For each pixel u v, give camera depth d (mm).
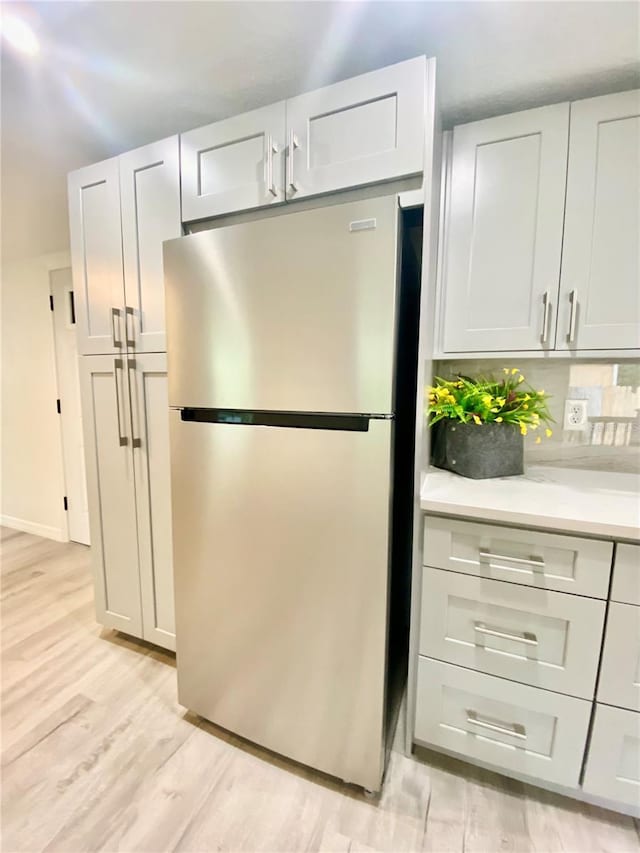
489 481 1359
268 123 1210
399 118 1053
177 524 1355
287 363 1118
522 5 997
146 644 1890
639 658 1005
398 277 1021
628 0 969
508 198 1313
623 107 1184
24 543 3055
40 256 2812
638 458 1485
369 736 1146
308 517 1141
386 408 1022
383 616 1089
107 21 1061
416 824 1117
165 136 1593
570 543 1034
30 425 3111
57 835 1087
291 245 1083
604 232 1234
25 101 1387
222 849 1057
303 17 1047
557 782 1125
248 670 1289
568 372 1562
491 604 1137
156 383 1552
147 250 1484
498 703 1163
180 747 1354
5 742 1366
